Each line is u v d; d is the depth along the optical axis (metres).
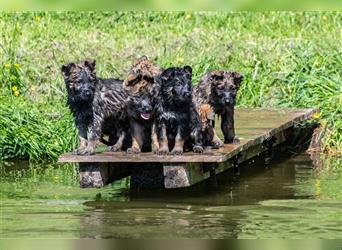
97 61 20.92
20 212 13.50
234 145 14.88
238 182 15.38
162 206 13.80
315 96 18.97
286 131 17.97
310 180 15.48
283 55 20.56
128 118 14.50
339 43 21.17
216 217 13.16
